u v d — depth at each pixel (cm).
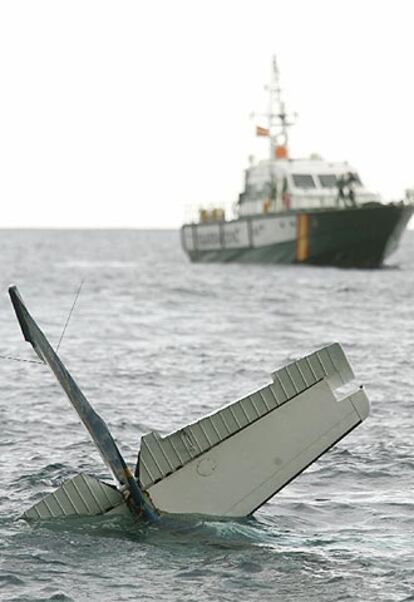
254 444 2698
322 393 2734
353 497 3409
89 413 2681
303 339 9175
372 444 4309
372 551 2706
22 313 2648
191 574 2462
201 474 2677
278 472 2683
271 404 2717
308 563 2566
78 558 2530
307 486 3569
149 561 2519
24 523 2738
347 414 2728
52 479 3688
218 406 5575
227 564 2511
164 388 6228
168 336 9494
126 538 2619
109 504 2681
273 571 2498
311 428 2711
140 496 2652
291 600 2348
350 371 2770
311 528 2958
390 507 3259
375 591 2408
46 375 6594
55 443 4381
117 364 7344
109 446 2678
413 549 2733
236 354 8006
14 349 8300
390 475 3762
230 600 2342
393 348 8350
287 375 2734
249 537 2652
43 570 2480
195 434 2691
